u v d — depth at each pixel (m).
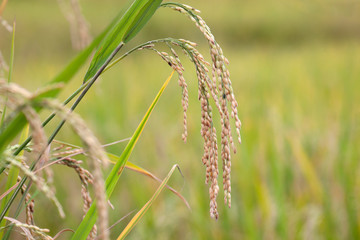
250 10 29.27
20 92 0.72
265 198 3.41
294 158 4.33
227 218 3.49
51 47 19.66
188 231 3.66
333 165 4.15
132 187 3.92
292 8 28.97
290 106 7.01
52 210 3.49
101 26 21.52
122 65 12.04
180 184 3.99
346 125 4.95
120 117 5.92
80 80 8.07
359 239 3.47
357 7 28.06
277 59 14.62
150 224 3.49
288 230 3.39
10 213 2.89
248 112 6.34
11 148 1.24
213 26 27.44
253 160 4.02
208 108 1.15
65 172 4.10
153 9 1.22
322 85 9.20
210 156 1.15
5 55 14.32
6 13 21.66
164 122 6.41
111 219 3.66
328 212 3.54
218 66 1.09
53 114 1.18
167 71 11.06
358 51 15.25
